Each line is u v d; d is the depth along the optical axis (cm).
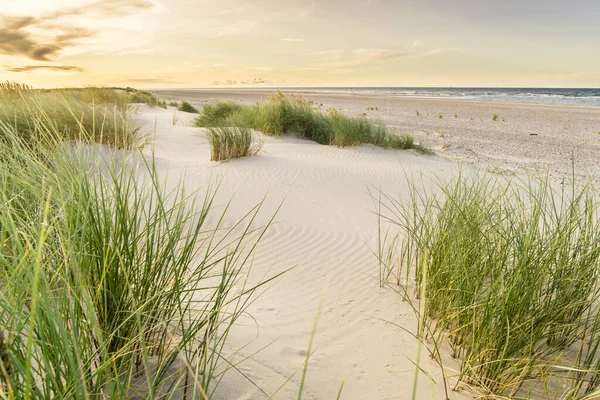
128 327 172
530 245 249
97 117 779
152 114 1862
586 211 291
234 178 695
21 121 623
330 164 913
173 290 186
